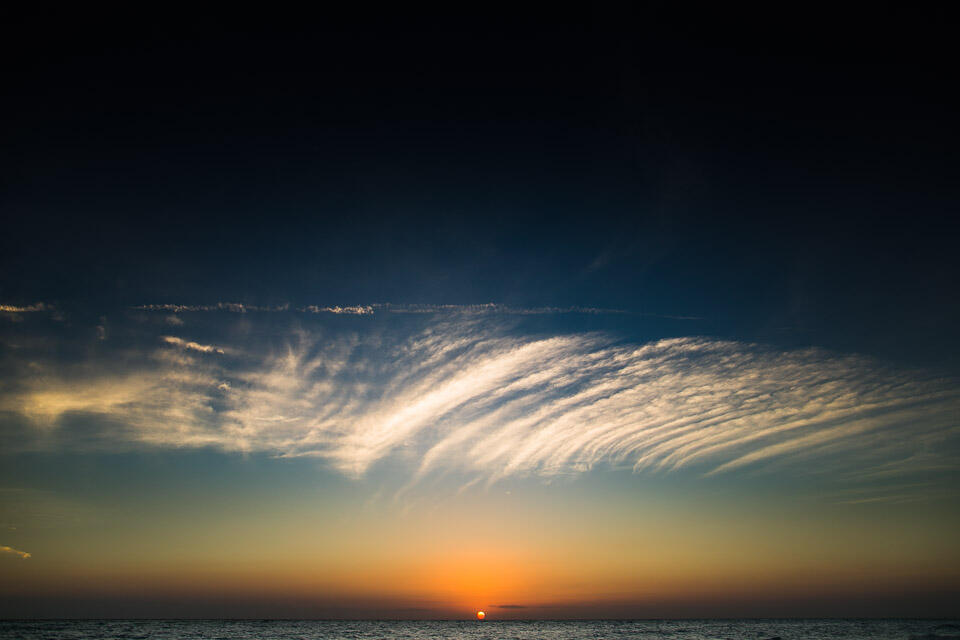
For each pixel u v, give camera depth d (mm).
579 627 161875
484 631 136250
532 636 113000
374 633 124750
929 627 137500
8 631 110312
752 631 128250
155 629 134125
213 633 119125
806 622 194375
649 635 115062
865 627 142375
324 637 108562
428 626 172625
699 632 125500
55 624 160500
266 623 197125
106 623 175250
